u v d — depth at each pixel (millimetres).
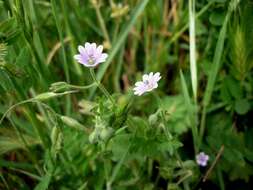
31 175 130
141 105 154
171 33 169
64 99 153
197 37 159
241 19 123
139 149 112
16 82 115
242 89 144
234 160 129
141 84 101
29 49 119
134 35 172
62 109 155
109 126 101
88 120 136
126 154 111
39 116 143
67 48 162
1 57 101
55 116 105
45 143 130
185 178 121
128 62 178
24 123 139
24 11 116
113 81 167
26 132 144
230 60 147
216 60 128
